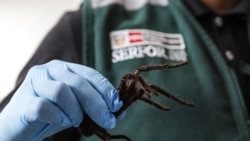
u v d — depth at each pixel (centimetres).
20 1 147
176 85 61
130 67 63
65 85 48
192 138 57
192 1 73
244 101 62
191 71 64
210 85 62
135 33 67
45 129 50
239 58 69
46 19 144
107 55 65
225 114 60
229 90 62
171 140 57
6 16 146
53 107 46
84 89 49
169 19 71
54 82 48
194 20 69
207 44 67
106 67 63
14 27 144
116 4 71
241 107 60
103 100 49
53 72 51
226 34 71
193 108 60
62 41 66
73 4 144
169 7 72
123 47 66
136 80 48
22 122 48
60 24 69
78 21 69
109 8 70
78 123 48
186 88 61
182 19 69
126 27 68
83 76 51
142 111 59
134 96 48
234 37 72
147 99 49
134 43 66
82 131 48
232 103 61
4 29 144
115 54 65
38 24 144
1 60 141
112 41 67
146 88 47
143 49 65
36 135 51
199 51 66
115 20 69
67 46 65
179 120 59
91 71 51
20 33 144
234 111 60
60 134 57
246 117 60
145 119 59
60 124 47
